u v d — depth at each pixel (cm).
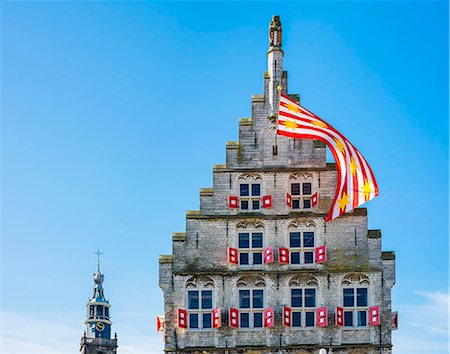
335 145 4656
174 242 4691
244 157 4825
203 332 4556
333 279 4584
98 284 14888
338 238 4653
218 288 4616
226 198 4772
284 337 4528
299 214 4703
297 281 4606
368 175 4584
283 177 4788
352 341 4494
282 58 4969
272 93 4906
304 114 4709
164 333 4559
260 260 4672
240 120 4881
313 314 4562
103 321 14538
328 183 4759
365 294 4562
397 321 4553
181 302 4597
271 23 5000
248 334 4547
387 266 4572
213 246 4691
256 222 4719
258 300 4600
